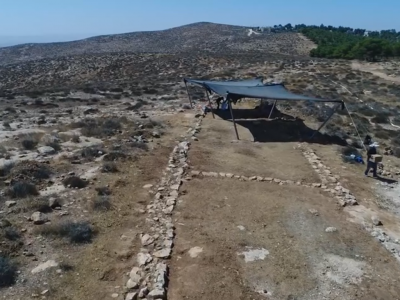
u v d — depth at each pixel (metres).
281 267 10.75
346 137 24.58
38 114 28.80
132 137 21.59
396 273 10.84
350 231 12.91
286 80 47.06
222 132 24.08
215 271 10.35
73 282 9.43
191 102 32.91
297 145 21.97
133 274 9.83
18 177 14.62
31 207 12.62
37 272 9.63
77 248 10.81
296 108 31.73
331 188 16.30
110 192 14.31
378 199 15.84
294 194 15.51
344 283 10.26
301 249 11.67
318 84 44.56
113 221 12.38
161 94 39.78
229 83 29.95
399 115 32.31
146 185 15.21
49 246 10.78
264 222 13.12
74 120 26.08
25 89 52.78
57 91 41.62
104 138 21.70
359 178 17.88
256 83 30.36
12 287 9.05
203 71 61.38
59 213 12.53
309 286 10.05
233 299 9.38
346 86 44.12
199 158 18.94
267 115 28.59
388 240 12.52
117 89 42.38
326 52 83.88
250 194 15.24
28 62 86.88
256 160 19.31
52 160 17.19
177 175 16.39
